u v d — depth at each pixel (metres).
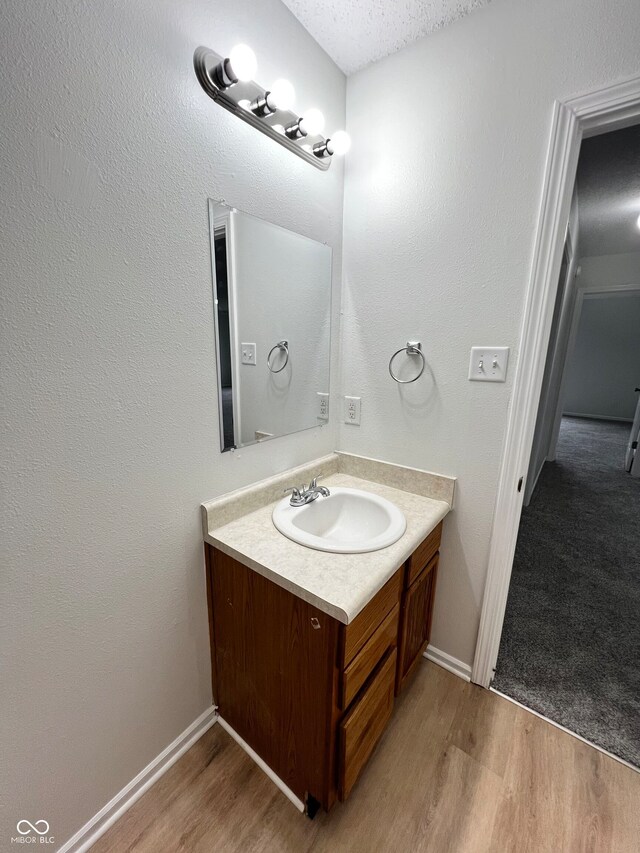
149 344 0.90
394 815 1.03
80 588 0.86
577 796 1.07
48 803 0.87
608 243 3.42
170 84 0.85
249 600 1.04
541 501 3.19
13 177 0.64
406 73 1.23
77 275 0.75
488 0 1.04
